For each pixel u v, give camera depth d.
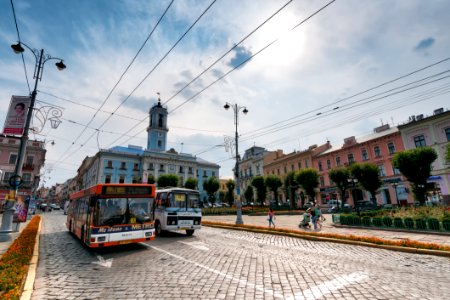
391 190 32.81
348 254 8.24
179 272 6.27
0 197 38.06
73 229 13.28
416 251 8.21
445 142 28.28
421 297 4.57
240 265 6.85
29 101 12.09
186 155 62.41
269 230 13.84
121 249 9.56
